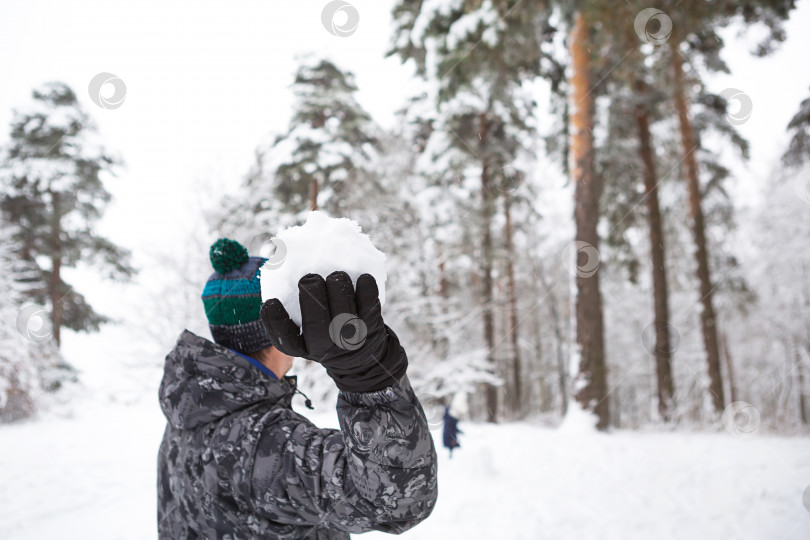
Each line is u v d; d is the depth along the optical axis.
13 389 12.33
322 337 0.60
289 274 0.63
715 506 4.45
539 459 6.54
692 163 14.39
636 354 22.31
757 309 18.84
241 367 0.88
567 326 25.00
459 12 7.72
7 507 4.49
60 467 5.93
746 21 7.49
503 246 18.06
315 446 0.76
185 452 0.86
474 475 5.56
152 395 10.12
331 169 12.80
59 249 18.70
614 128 13.67
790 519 4.04
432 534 3.99
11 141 18.59
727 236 18.23
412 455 0.66
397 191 13.57
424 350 12.62
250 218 10.32
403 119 14.12
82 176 18.39
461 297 17.41
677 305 19.33
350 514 0.71
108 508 4.58
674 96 10.92
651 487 5.10
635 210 14.62
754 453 6.45
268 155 12.63
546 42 10.63
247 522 0.79
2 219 16.75
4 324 12.95
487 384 16.39
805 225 17.41
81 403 14.09
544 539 3.89
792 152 10.80
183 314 9.73
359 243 0.65
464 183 15.94
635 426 12.21
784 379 20.67
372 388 0.66
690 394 18.36
